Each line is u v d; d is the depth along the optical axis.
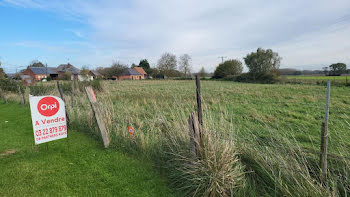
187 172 2.71
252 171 2.77
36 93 13.62
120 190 2.81
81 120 6.07
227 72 48.47
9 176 3.20
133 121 5.83
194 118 2.85
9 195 2.70
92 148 4.41
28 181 3.05
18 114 8.59
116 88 21.27
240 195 2.51
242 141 3.49
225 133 3.34
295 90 15.77
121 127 5.08
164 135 4.01
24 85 17.59
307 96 11.20
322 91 14.77
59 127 4.18
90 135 5.32
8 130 5.98
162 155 3.67
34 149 4.38
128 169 3.41
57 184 2.96
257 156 3.02
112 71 55.53
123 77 64.56
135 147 4.17
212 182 2.49
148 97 12.20
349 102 9.32
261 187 2.71
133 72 67.31
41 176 3.20
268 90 16.09
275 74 33.47
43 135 3.97
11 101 13.30
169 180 3.06
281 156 2.79
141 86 24.77
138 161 3.71
